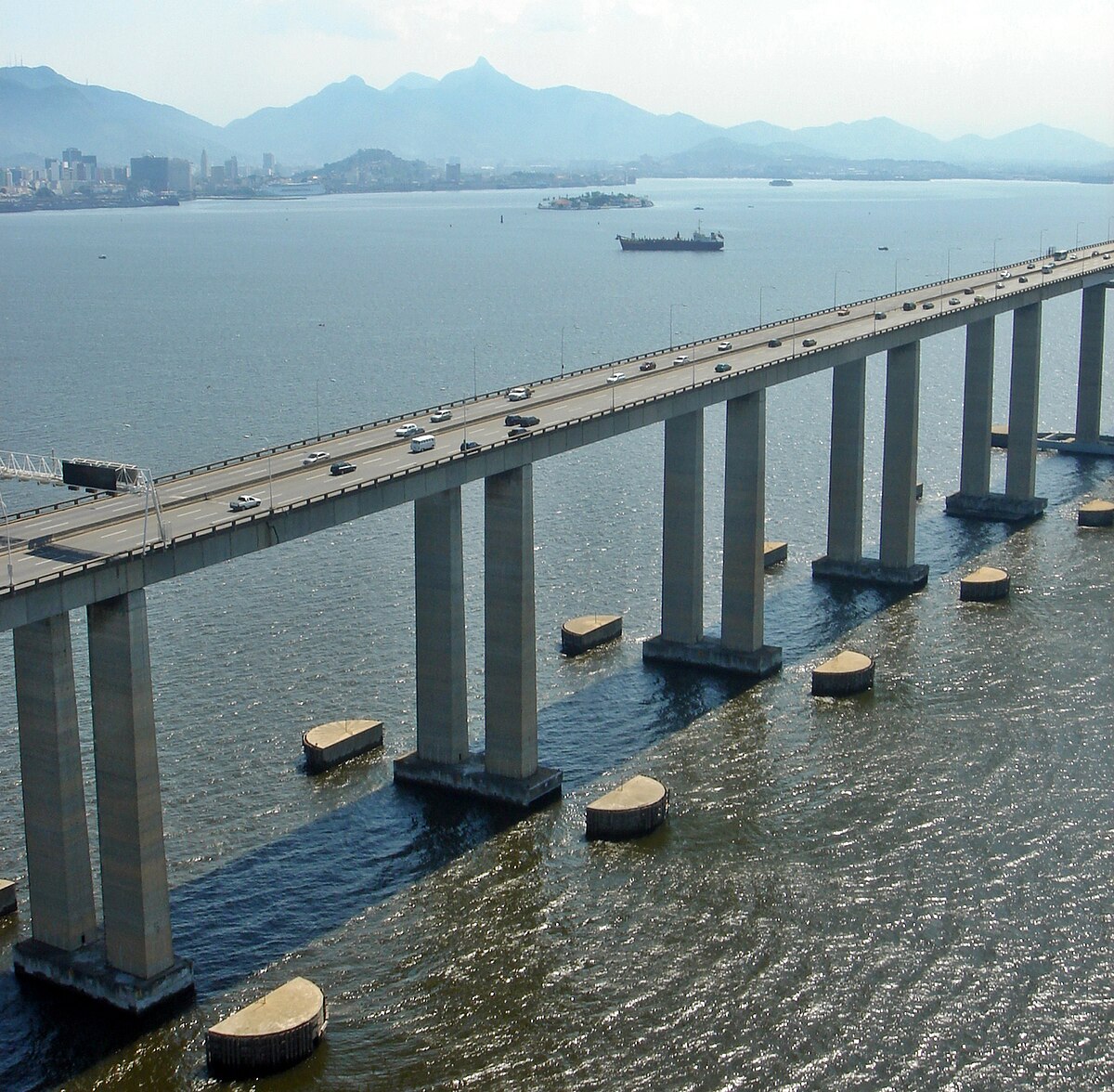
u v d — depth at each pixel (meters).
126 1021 80.44
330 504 92.44
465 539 177.25
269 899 92.56
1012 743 114.06
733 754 113.25
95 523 89.12
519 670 104.81
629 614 144.88
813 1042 78.31
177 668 129.88
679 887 93.62
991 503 184.75
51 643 79.38
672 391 124.50
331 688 125.19
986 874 94.44
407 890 93.75
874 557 166.38
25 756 82.00
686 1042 78.50
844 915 90.06
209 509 92.88
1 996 82.62
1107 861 95.69
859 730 117.31
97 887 94.56
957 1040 78.19
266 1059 76.19
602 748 114.62
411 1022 80.38
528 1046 78.25
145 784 80.12
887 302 195.38
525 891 93.44
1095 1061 76.38
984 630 141.12
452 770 107.12
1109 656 132.75
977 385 183.50
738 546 130.50
